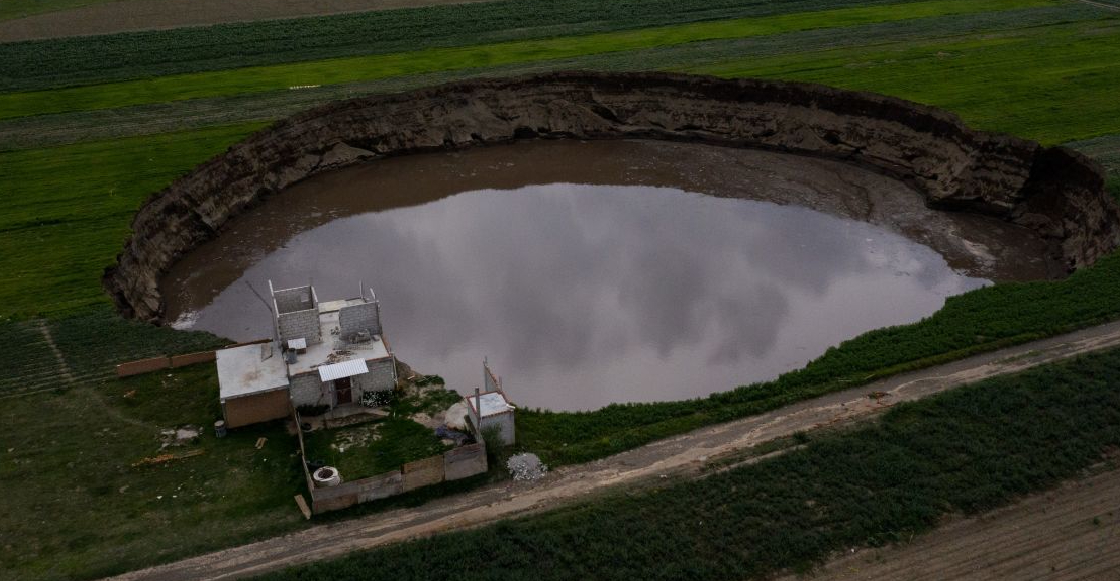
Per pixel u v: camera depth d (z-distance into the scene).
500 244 64.88
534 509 36.72
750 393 43.97
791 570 33.34
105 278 54.81
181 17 120.44
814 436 40.50
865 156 76.25
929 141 73.12
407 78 91.00
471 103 84.44
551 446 40.59
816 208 69.88
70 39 108.62
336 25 113.38
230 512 36.84
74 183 66.94
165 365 46.34
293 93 87.06
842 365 45.88
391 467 39.28
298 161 76.62
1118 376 43.28
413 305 56.22
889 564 33.44
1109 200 57.97
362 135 80.50
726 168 77.75
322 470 38.19
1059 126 71.81
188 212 65.94
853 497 36.62
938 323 49.41
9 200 64.56
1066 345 46.44
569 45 102.69
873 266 60.66
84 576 33.59
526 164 79.88
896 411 41.66
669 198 72.38
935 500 36.22
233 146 71.88
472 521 36.16
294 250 64.50
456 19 115.06
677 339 51.41
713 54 96.19
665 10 117.31
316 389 42.53
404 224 68.81
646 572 33.12
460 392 46.12
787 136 80.38
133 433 41.66
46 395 44.12
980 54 93.31
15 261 56.22
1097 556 33.50
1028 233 64.50
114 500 37.59
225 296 58.16
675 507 36.38
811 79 86.06
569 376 47.72
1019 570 33.00
